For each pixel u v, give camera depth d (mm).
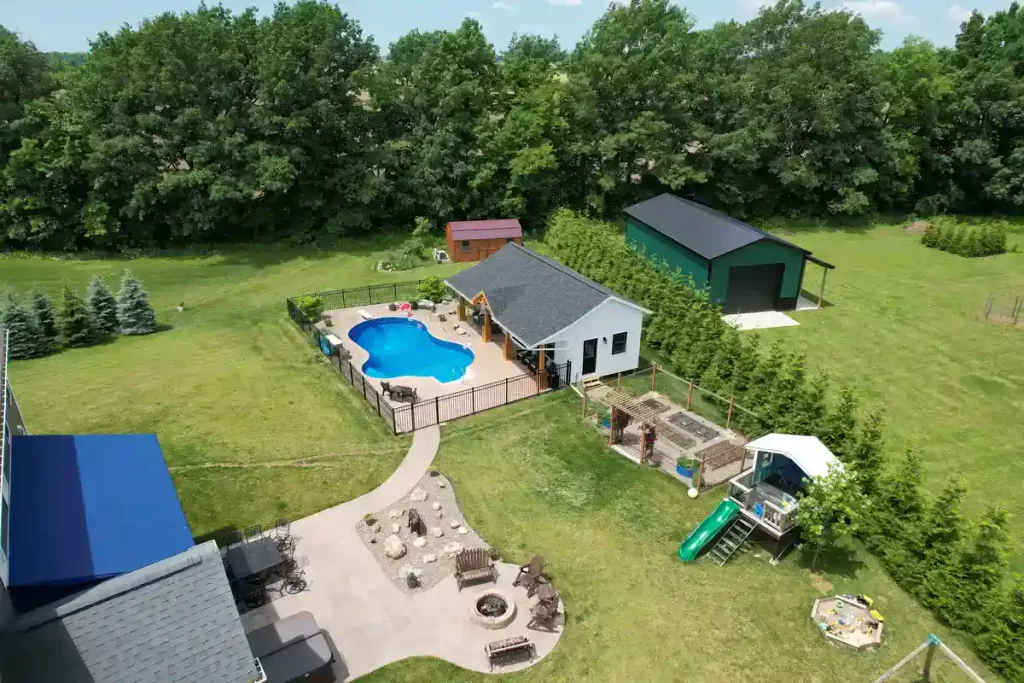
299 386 30562
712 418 27859
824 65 59250
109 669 11156
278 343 35438
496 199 56875
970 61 65188
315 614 17984
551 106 57375
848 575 19609
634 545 20750
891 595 18922
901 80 63500
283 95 50062
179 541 15141
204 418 27609
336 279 46375
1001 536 16984
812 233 60719
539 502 22703
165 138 50531
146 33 48750
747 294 40406
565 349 29688
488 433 26672
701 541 20297
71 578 13211
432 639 17312
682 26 57656
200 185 50375
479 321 37750
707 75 60094
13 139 49875
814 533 18297
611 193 61844
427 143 55344
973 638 17016
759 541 20875
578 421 27609
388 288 43969
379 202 57906
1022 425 28078
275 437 26266
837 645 17281
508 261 37188
